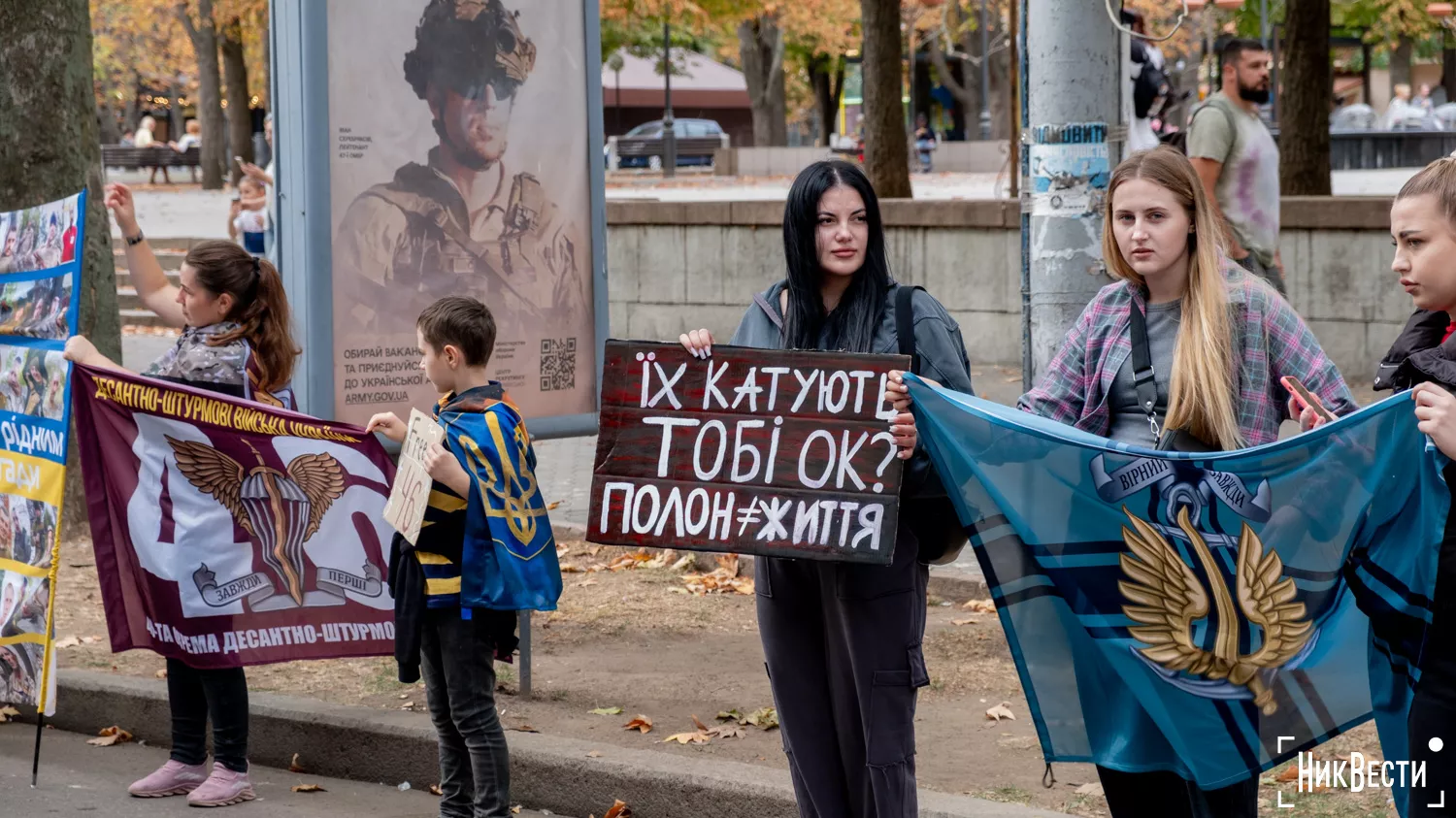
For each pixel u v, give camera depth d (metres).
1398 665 3.46
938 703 5.88
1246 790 3.73
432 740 5.55
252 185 18.38
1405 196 3.29
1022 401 3.98
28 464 5.55
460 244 6.46
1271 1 38.19
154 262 6.02
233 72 37.59
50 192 9.20
